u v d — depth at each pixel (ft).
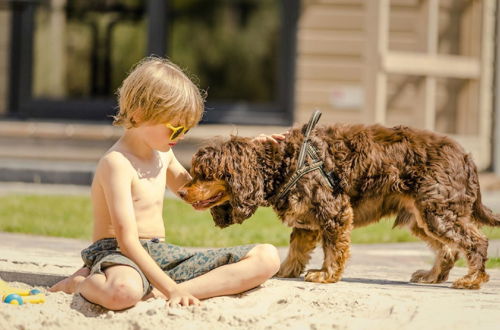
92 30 70.18
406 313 20.38
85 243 35.86
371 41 64.03
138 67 22.95
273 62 71.05
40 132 64.75
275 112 67.77
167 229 40.11
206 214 47.01
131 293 20.35
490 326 19.33
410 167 25.21
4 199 50.52
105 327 19.15
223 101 72.49
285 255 33.53
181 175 24.91
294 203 24.59
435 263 27.02
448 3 67.77
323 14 66.33
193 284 21.40
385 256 34.88
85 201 51.19
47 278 25.29
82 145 64.59
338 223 24.77
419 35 65.98
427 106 65.51
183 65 72.54
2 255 28.76
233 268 21.76
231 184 23.82
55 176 62.39
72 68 70.33
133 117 22.29
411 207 25.57
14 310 19.95
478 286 24.72
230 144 24.27
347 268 30.55
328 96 66.54
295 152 24.84
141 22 69.36
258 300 21.38
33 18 69.41
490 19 70.54
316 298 21.62
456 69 67.51
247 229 41.78
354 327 19.30
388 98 65.10
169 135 22.41
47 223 41.34
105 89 70.13
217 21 73.67
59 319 19.43
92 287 20.66
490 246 38.58
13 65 69.41
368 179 25.25
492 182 66.95
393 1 65.51
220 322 19.56
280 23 68.08
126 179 22.08
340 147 25.32
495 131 71.31
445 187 24.77
